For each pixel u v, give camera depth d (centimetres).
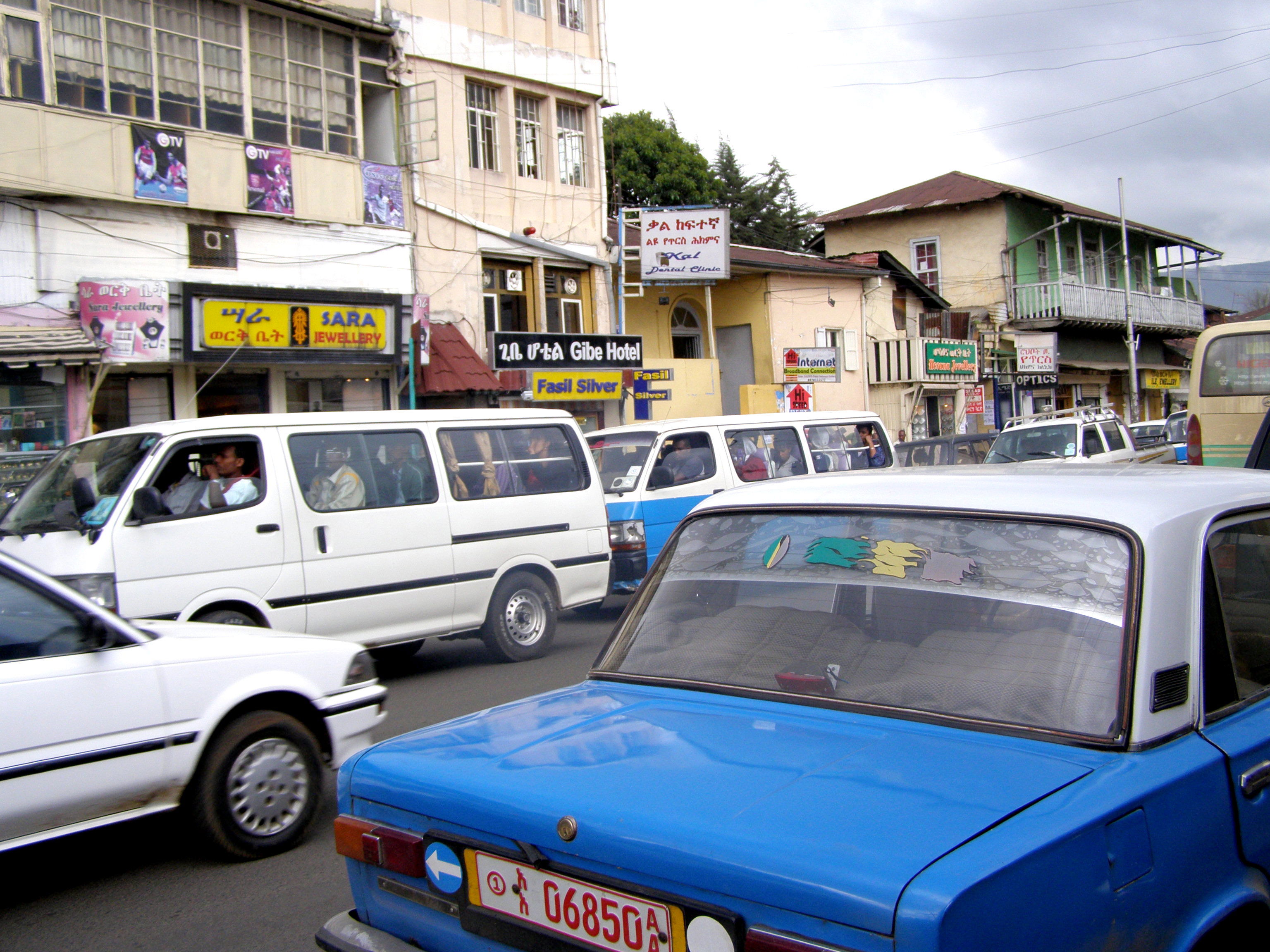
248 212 1555
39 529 702
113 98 1432
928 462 1764
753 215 4706
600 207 2167
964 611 276
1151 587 253
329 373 1683
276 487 762
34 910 443
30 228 1368
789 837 203
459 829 248
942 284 3647
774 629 305
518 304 2022
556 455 968
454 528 865
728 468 1148
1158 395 4497
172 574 701
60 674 423
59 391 1383
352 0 1705
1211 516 280
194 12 1511
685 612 328
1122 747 235
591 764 249
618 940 215
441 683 852
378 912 271
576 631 1105
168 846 510
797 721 270
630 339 2059
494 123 1983
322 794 512
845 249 3847
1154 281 4434
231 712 482
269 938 409
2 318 1343
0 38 1334
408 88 1803
